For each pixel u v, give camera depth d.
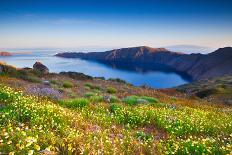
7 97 18.69
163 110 23.38
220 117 24.98
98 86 45.94
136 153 12.02
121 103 27.97
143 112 20.95
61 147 10.25
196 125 18.61
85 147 10.47
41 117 14.09
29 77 40.78
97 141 11.84
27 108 15.12
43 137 10.62
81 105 22.72
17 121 12.83
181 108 28.64
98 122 17.31
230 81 167.75
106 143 11.89
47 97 25.25
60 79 49.75
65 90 34.53
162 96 44.66
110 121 18.09
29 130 11.05
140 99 30.17
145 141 13.94
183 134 17.30
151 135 16.28
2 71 41.78
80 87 41.97
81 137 11.81
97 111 21.58
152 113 20.77
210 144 13.77
